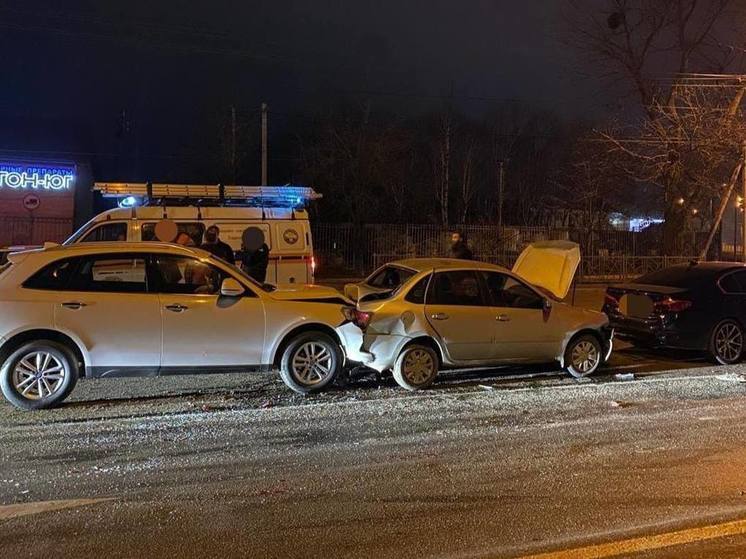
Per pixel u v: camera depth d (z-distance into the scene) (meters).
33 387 7.09
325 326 8.10
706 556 4.03
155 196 13.93
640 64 28.94
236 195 14.18
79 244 7.53
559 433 6.48
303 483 5.13
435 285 8.43
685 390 8.38
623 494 4.97
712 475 5.38
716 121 24.84
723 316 10.24
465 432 6.48
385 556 3.97
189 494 4.89
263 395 7.89
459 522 4.46
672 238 30.44
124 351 7.30
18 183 28.02
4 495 4.82
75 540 4.13
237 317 7.69
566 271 10.70
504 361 8.72
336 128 36.41
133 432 6.34
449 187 39.72
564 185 40.28
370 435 6.35
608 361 10.46
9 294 7.02
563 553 4.03
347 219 36.44
